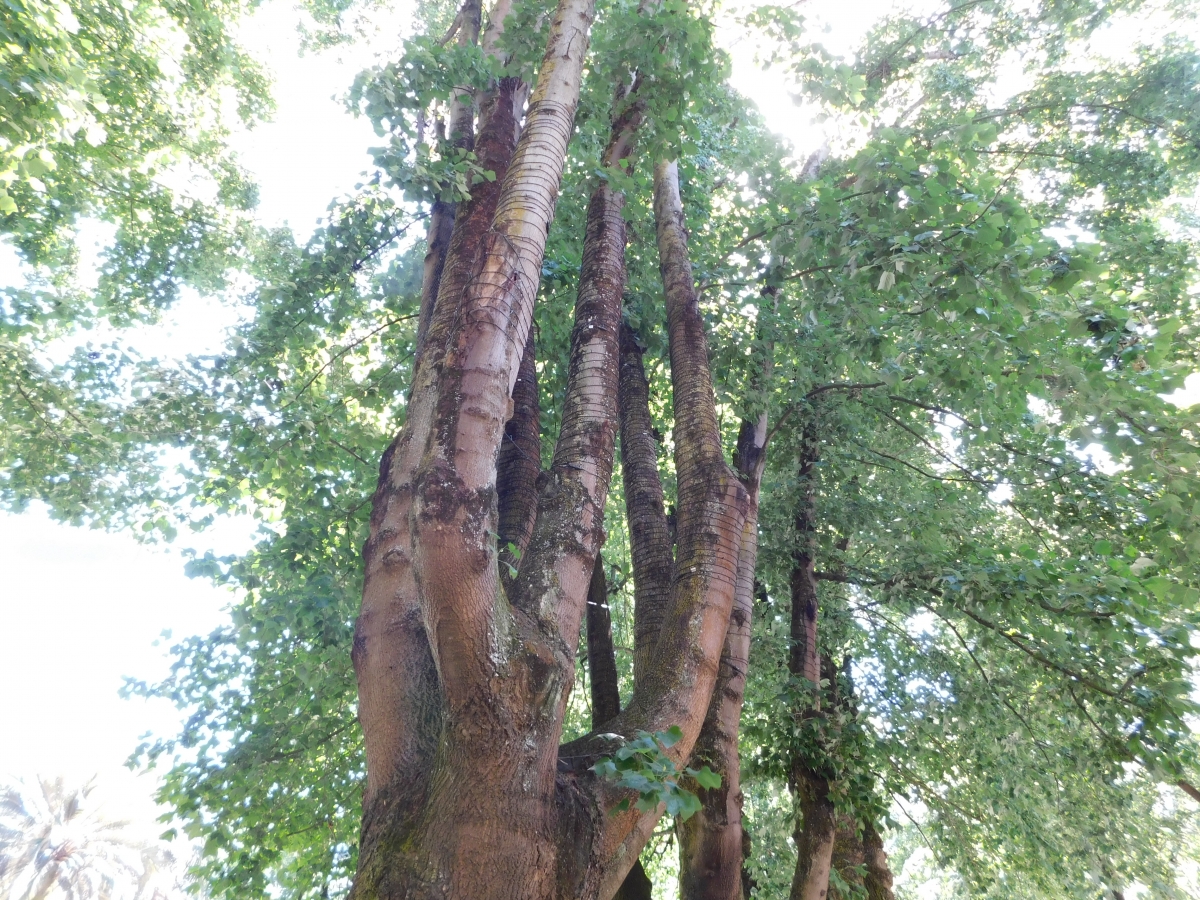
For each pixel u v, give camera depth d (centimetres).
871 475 1064
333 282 763
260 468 734
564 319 875
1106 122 1126
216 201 1250
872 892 903
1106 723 698
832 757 730
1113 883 931
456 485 278
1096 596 630
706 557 425
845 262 590
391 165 531
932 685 990
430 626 273
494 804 265
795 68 746
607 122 693
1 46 548
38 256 1104
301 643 736
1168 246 919
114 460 923
